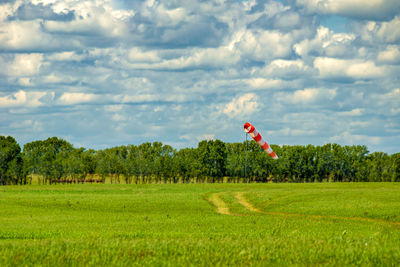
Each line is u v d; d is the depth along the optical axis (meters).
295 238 26.66
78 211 61.22
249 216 54.25
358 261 18.58
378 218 49.28
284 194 77.50
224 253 20.47
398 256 19.20
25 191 95.62
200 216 54.28
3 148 172.62
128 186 110.12
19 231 37.91
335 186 103.94
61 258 19.50
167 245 22.61
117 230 38.31
